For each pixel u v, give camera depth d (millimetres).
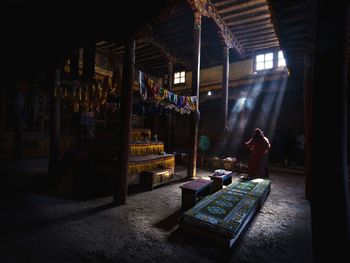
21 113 10367
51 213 4117
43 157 11633
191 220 3381
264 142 7348
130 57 4852
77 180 6188
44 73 7703
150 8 4277
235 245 3105
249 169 7391
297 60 6242
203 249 2963
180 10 8898
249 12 8711
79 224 3666
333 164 1627
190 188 4543
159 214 4238
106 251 2854
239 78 13023
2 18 4836
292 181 7738
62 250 2850
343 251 1582
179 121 16422
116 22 4746
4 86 9680
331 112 1642
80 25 5035
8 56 6441
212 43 11906
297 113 11805
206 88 14750
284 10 3682
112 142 6602
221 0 8172
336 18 1650
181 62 13828
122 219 3934
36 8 4551
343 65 1654
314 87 1736
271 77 11797
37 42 5824
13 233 3273
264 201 5273
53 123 7039
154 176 6180
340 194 1610
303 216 4297
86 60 8703
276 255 2867
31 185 6066
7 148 10094
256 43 11617
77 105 7086
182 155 11367
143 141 7219
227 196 4617
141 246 3002
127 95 4816
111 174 5945
